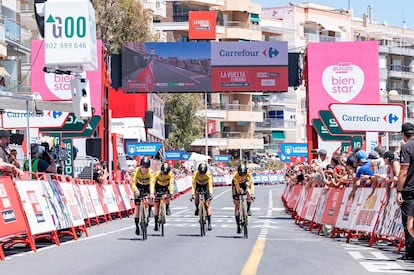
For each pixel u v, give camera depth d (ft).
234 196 100.12
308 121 181.37
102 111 170.40
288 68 196.34
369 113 122.31
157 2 463.83
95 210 122.11
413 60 585.22
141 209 92.32
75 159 151.23
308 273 57.77
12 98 101.50
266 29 525.75
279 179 476.95
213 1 492.13
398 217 74.64
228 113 494.59
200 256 70.59
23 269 60.80
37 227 78.18
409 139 64.08
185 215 157.38
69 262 65.67
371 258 69.82
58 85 175.94
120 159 194.39
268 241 90.43
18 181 75.56
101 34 312.71
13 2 283.38
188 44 197.57
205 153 481.46
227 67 196.75
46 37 117.29
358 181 90.27
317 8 568.82
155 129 291.17
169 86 197.57
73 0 117.19
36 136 142.10
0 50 250.98
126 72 197.88
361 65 180.75
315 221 110.63
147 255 71.72
